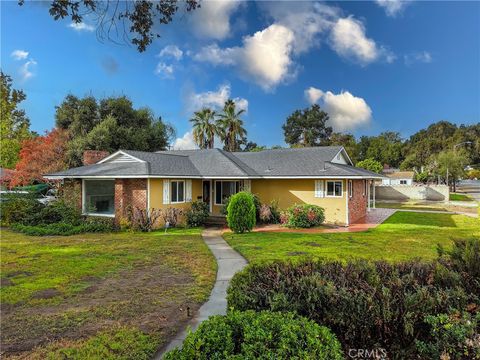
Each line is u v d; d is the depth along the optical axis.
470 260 3.78
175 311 5.41
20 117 32.31
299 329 2.65
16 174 25.91
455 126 77.44
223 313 5.31
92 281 7.10
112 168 17.20
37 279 7.23
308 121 62.84
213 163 20.08
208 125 46.34
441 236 13.05
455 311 3.21
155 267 8.27
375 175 18.95
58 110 31.61
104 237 13.40
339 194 17.47
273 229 15.87
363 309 3.34
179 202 17.67
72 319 5.11
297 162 19.66
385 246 10.75
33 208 16.83
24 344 4.32
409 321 3.25
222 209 19.08
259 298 3.57
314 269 4.08
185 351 2.45
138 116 33.47
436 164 45.88
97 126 29.06
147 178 15.55
